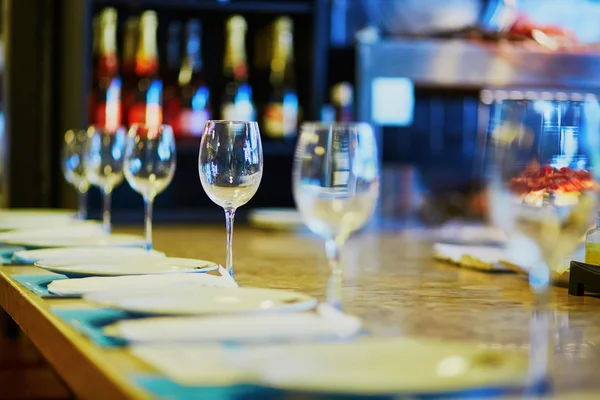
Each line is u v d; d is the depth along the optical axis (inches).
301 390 23.2
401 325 37.3
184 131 129.8
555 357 31.0
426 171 140.0
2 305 50.6
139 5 125.3
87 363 29.4
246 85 136.4
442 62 124.3
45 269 51.5
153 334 30.5
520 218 30.2
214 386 25.4
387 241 88.3
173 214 126.7
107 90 124.6
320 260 66.7
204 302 36.3
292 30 137.4
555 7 126.7
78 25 121.7
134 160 61.0
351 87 133.3
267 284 51.3
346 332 31.6
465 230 111.3
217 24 136.6
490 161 31.3
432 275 57.1
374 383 23.6
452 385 23.7
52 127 134.0
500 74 125.5
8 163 132.8
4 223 82.0
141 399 24.0
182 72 130.7
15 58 132.1
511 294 47.9
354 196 45.4
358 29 137.6
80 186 96.2
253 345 30.2
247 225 116.8
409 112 135.1
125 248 58.9
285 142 133.6
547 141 30.5
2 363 86.7
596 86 127.4
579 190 30.0
